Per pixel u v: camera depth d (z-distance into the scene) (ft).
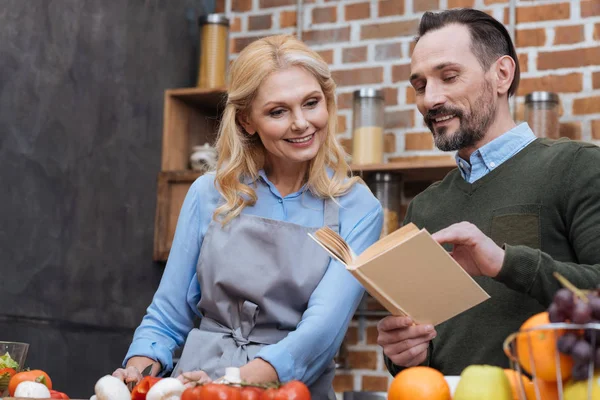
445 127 6.05
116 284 10.55
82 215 10.05
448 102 5.98
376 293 4.44
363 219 5.97
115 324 10.48
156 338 5.93
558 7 10.79
